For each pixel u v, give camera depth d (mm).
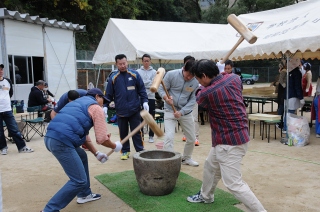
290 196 3953
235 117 2977
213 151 3357
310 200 3822
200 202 3746
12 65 11180
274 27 7648
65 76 13766
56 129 3178
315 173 4820
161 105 10375
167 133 4953
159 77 3979
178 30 12609
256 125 9383
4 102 6266
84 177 3307
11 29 11039
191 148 5258
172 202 3764
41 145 7199
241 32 3518
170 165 3883
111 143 3395
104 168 5297
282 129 8117
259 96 9648
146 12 31531
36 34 12195
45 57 12633
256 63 37531
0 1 17750
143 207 3646
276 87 10711
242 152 3041
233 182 3023
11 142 7504
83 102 3377
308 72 10047
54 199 3213
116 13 25547
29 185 4574
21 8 18562
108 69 20844
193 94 4980
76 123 3215
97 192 4227
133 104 5512
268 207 3637
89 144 3762
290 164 5324
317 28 6305
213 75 3035
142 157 4203
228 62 6691
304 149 6359
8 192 4305
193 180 4535
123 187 4312
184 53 11109
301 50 6223
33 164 5656
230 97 2967
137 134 5660
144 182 3938
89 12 22531
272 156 5867
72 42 14094
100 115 3291
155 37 11609
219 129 3043
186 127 5070
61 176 4969
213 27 13453
